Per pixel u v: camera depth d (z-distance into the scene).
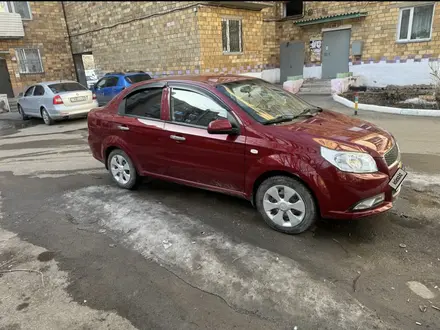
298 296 2.69
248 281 2.89
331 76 16.20
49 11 18.64
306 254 3.23
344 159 3.16
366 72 14.92
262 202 3.68
